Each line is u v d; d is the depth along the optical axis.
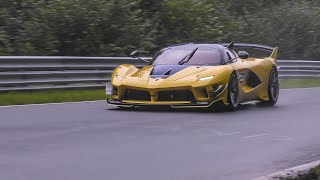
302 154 13.44
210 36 44.78
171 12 44.00
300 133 16.38
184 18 44.22
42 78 26.05
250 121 18.53
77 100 24.92
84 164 11.74
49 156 12.45
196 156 12.88
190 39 43.84
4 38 32.97
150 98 19.91
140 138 14.96
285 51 53.56
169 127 16.88
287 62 41.00
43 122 17.55
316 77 43.75
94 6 36.88
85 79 28.17
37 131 15.77
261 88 23.28
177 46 22.48
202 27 44.69
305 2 59.53
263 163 12.37
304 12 55.62
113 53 37.00
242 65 21.92
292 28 54.41
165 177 10.84
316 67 43.66
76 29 36.06
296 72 41.84
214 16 47.84
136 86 20.00
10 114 19.41
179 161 12.31
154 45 39.72
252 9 56.38
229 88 20.39
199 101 19.56
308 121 18.89
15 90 24.83
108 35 37.72
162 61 21.55
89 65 28.72
